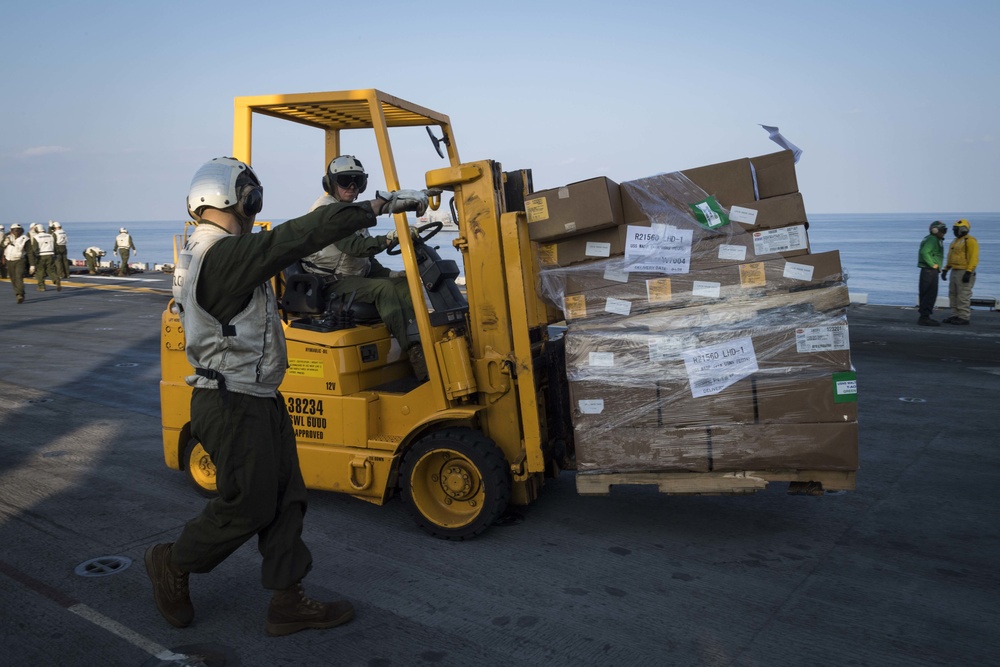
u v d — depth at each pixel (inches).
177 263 119.8
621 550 163.2
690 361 150.1
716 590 143.9
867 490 198.7
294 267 186.4
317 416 179.8
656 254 150.6
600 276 154.6
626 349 153.0
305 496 129.0
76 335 514.9
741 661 119.4
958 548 162.1
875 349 419.8
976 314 578.2
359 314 183.0
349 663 120.7
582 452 158.1
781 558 157.9
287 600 128.4
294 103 171.8
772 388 147.1
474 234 163.8
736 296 147.8
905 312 594.2
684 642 125.4
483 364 167.2
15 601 142.0
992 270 3624.5
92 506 193.6
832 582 146.6
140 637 128.8
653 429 153.5
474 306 167.2
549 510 187.5
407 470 169.8
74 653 123.8
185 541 124.3
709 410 150.3
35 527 179.3
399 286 180.1
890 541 166.1
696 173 149.2
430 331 167.0
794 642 124.9
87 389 342.0
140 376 372.2
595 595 142.6
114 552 164.7
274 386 123.3
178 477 217.9
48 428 274.1
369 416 174.9
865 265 4195.4
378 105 167.2
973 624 130.2
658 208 151.2
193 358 119.3
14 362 411.5
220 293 113.0
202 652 124.0
